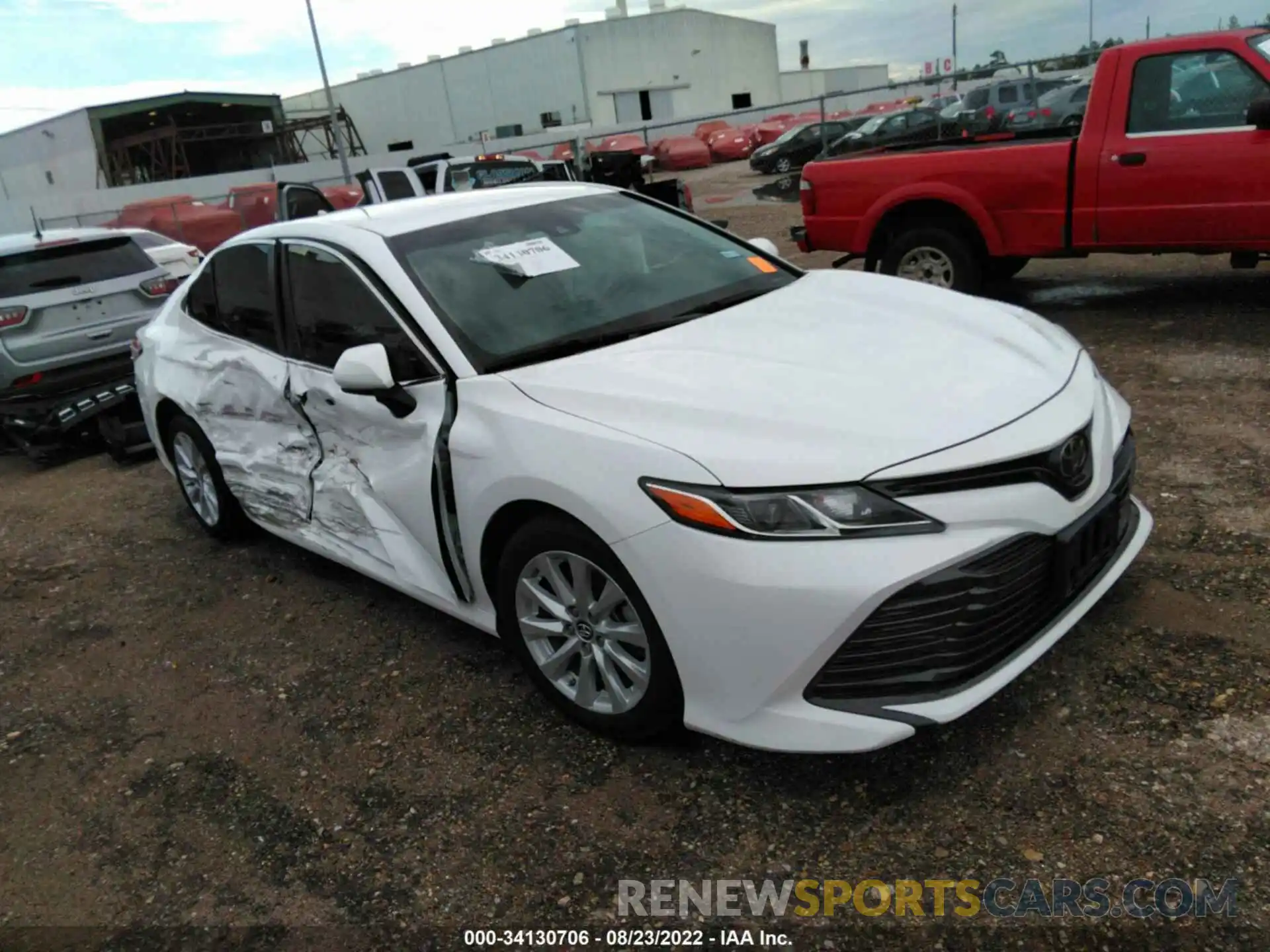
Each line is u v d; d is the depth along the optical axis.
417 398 3.29
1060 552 2.61
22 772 3.42
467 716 3.32
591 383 2.95
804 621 2.42
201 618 4.39
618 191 4.40
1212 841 2.36
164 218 21.39
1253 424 4.73
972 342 3.08
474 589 3.30
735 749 2.93
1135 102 6.44
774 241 12.81
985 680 2.53
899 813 2.60
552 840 2.70
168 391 4.81
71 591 4.93
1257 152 6.05
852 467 2.45
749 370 2.90
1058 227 6.84
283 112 46.09
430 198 4.28
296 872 2.74
